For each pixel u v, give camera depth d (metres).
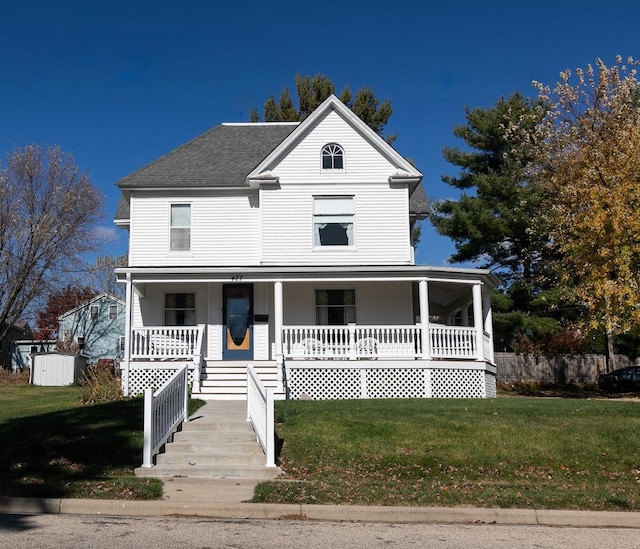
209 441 12.52
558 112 29.31
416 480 10.65
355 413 14.44
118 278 20.31
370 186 22.62
